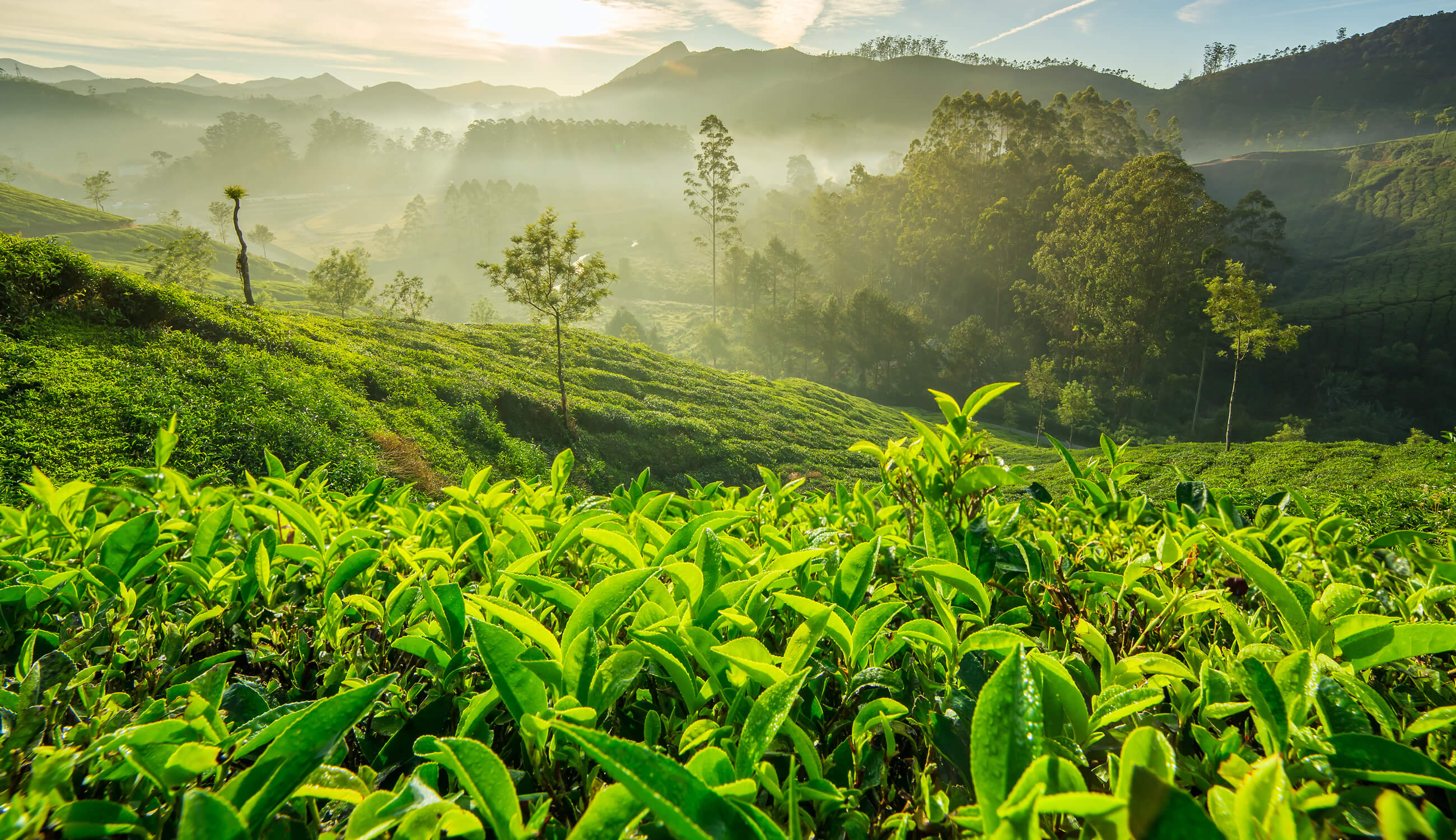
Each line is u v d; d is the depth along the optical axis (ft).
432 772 2.56
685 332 327.26
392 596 4.33
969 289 269.23
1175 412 204.85
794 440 107.76
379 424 58.49
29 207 356.79
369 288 228.84
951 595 4.14
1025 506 6.07
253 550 4.75
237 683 3.61
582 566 5.41
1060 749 2.60
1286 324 233.76
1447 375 200.75
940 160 282.77
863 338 225.15
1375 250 296.71
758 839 1.90
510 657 2.73
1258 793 1.86
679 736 3.09
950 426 4.98
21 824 2.27
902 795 3.16
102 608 4.44
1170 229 190.29
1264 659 3.01
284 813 2.72
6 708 3.04
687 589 3.71
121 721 3.21
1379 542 5.50
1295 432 152.46
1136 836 1.48
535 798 2.65
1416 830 1.86
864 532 5.28
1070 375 210.79
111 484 5.99
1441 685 3.52
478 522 5.38
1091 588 4.47
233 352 57.16
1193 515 5.35
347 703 2.36
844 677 3.49
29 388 40.52
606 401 98.84
